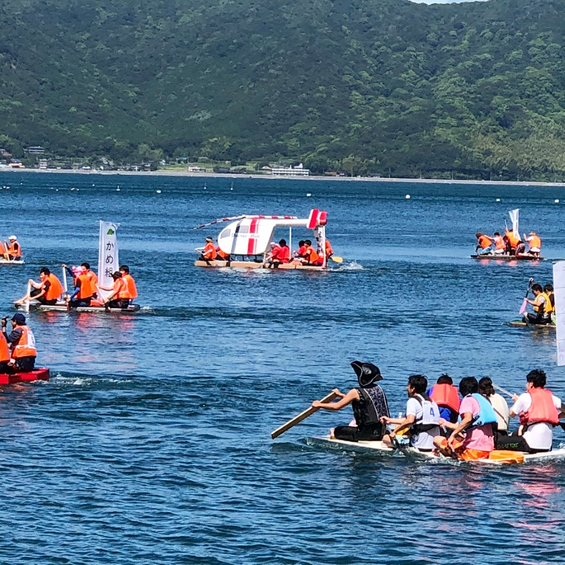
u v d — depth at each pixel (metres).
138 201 172.00
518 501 21.70
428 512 21.02
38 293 46.59
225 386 31.16
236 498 21.50
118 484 22.08
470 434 24.42
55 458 23.58
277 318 45.56
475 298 55.09
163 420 27.05
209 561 18.52
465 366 35.72
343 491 22.08
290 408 28.75
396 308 50.31
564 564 18.78
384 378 33.22
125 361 34.53
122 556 18.59
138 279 59.38
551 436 25.03
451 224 131.00
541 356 37.97
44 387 30.14
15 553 18.58
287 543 19.34
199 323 43.41
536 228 128.25
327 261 70.00
